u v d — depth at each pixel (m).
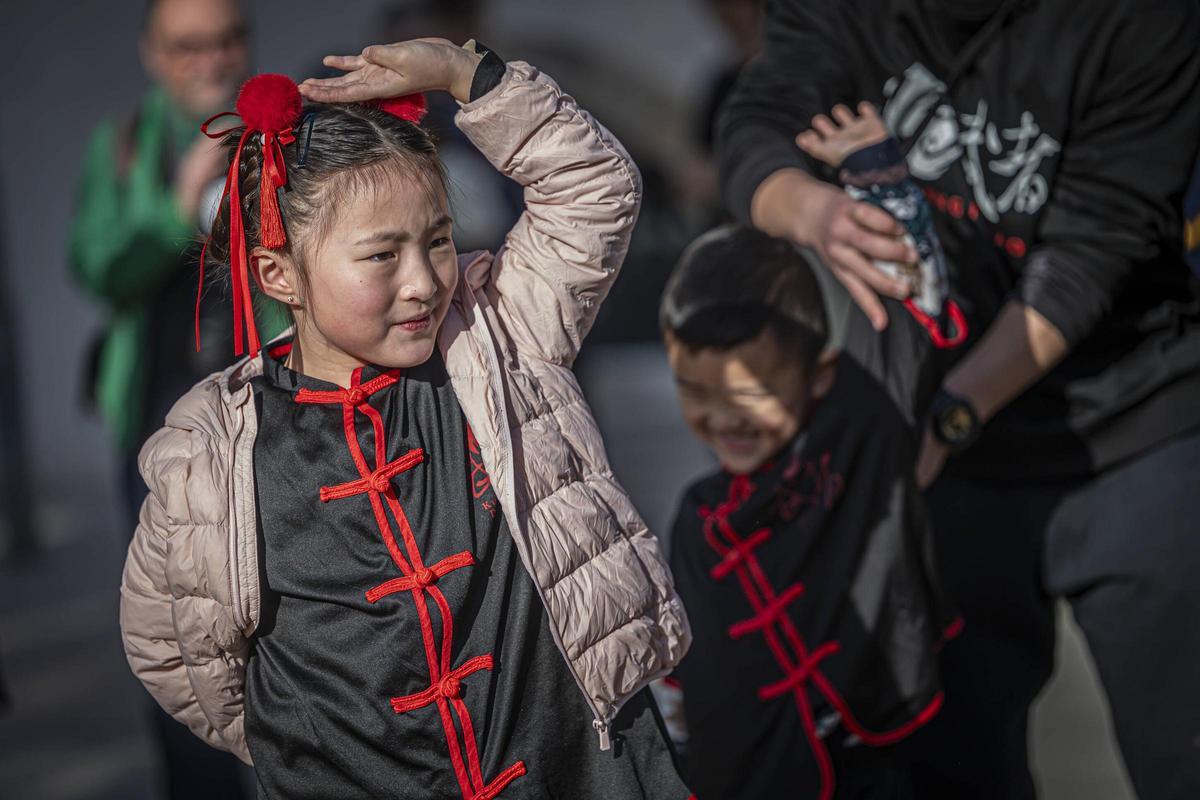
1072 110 2.76
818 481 2.64
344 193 1.87
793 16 3.03
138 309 3.88
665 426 8.44
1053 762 3.97
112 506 7.59
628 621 2.03
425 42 2.00
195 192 3.74
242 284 1.95
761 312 2.61
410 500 2.00
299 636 2.00
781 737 2.62
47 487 7.98
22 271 7.80
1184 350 2.83
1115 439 2.87
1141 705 2.81
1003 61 2.79
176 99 3.91
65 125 7.70
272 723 2.02
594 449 2.09
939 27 2.83
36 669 5.14
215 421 2.00
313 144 1.89
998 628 3.00
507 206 4.51
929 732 2.95
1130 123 2.74
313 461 2.00
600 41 9.19
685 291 2.70
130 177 3.87
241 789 3.67
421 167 1.90
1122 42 2.70
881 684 2.65
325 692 2.00
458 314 2.06
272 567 1.99
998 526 2.96
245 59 3.96
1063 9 2.74
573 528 2.01
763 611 2.63
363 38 8.00
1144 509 2.80
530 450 2.02
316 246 1.89
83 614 5.79
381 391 2.01
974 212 2.86
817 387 2.68
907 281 2.57
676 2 9.13
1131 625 2.81
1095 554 2.85
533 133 2.02
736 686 2.64
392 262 1.90
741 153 2.91
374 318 1.90
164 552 2.01
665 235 8.26
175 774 3.63
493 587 2.01
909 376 2.66
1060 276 2.73
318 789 2.04
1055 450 2.90
